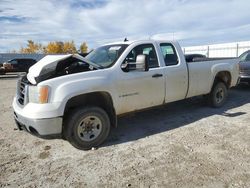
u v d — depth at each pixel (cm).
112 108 457
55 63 421
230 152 401
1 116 677
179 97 568
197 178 328
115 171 356
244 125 530
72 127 413
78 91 409
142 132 511
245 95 862
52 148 446
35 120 385
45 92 390
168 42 555
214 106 676
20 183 334
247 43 1964
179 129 520
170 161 379
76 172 358
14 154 425
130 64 473
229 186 307
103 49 543
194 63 593
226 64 677
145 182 324
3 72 2397
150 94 504
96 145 439
